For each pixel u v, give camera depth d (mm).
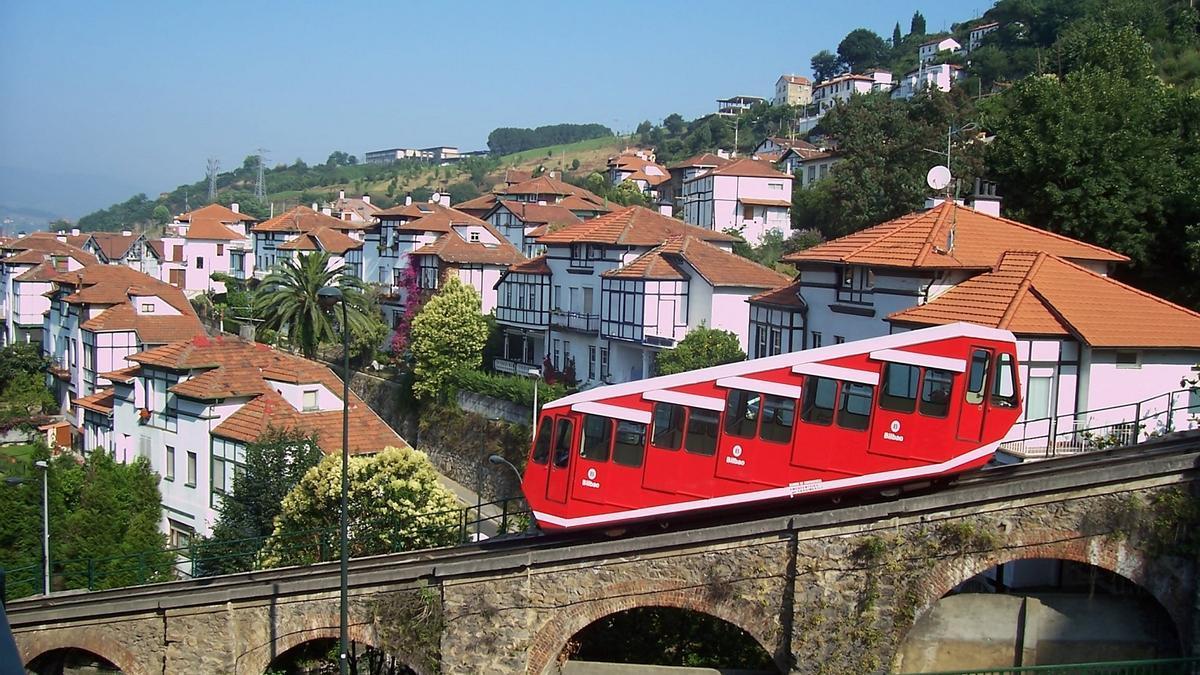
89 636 24984
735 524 21750
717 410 23359
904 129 65062
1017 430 29438
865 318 36562
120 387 48156
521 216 83188
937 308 31891
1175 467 20562
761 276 52219
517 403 50938
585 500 24062
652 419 23719
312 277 66500
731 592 21891
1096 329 29328
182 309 67562
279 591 23969
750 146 152375
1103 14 87250
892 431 22750
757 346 44969
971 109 66625
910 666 22141
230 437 39906
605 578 22359
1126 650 21969
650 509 23672
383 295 76812
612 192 112375
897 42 193375
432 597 23031
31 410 72750
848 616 21250
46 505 36438
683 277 52406
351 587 23609
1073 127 41938
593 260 57719
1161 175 41219
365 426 41500
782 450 23094
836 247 38750
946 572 21031
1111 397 29672
